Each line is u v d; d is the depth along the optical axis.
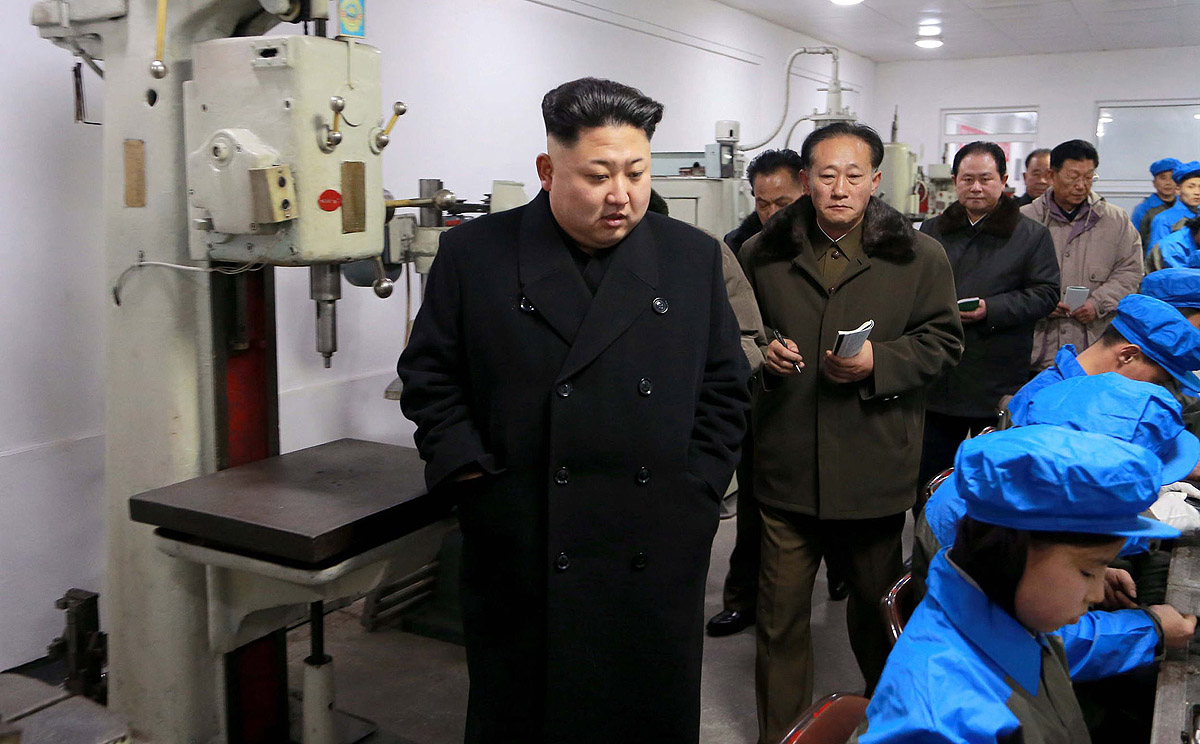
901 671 0.95
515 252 1.52
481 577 1.54
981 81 8.93
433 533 1.76
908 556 3.49
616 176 1.40
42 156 2.43
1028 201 4.69
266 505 1.65
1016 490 0.92
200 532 1.63
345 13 1.71
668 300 1.53
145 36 1.78
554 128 1.40
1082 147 3.59
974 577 0.98
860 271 2.04
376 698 2.48
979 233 2.97
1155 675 1.59
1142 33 7.47
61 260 2.49
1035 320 2.95
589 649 1.48
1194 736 1.21
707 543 1.57
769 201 2.72
